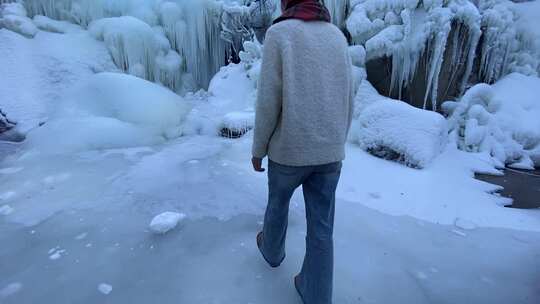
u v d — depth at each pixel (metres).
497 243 1.98
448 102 4.02
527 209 2.42
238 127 4.04
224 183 2.74
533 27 4.56
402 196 2.54
